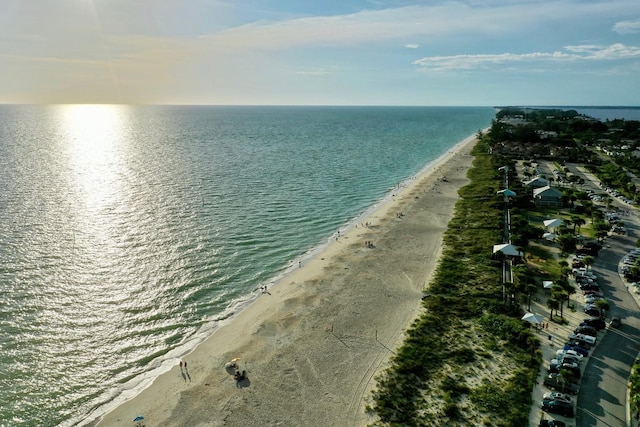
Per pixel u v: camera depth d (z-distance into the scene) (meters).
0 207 104.88
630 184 128.00
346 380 49.31
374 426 42.34
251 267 78.88
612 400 44.38
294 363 52.50
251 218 104.75
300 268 79.81
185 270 75.81
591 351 52.59
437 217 109.50
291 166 172.75
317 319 62.22
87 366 51.72
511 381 47.94
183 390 48.09
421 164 188.25
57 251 80.31
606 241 89.06
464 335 57.06
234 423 43.25
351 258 83.81
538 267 76.56
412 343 55.50
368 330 59.31
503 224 102.38
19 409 45.03
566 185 140.25
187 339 57.81
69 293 66.31
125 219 99.19
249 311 64.81
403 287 71.50
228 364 52.09
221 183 138.00
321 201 123.31
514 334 56.38
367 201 126.06
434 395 46.34
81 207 106.88
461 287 70.25
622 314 60.84
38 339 55.66
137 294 67.31
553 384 46.38
